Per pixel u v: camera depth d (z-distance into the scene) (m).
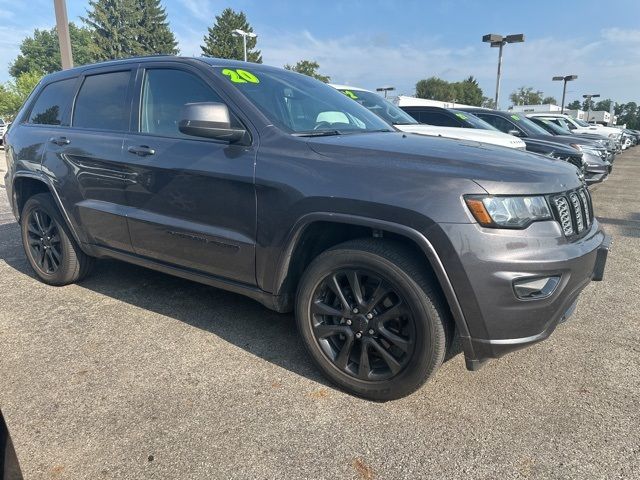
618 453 2.22
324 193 2.49
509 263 2.20
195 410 2.50
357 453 2.21
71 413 2.47
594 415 2.49
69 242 3.99
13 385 2.71
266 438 2.30
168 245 3.23
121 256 3.65
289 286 2.82
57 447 2.23
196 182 2.99
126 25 66.69
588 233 2.67
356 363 2.64
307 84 3.68
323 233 2.74
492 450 2.24
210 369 2.89
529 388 2.72
